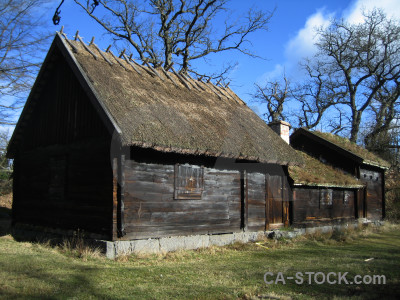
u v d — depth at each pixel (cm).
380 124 3500
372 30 3588
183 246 1089
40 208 1253
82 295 603
